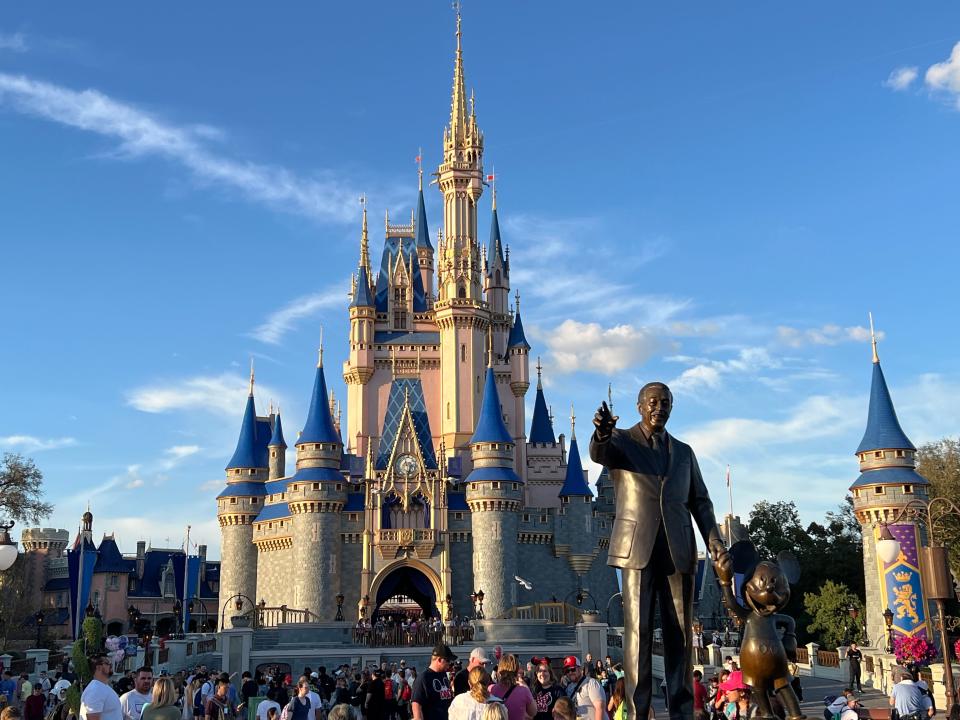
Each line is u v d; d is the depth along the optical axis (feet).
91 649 137.49
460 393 389.19
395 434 382.42
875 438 261.44
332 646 273.33
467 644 269.44
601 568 369.09
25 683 131.64
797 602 341.82
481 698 48.80
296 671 248.52
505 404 409.69
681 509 43.27
